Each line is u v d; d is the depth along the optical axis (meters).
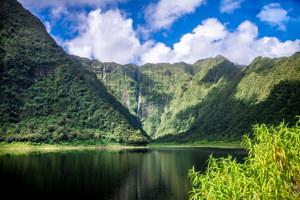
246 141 13.77
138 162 89.50
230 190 12.14
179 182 54.75
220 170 14.20
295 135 11.89
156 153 137.25
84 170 66.06
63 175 57.84
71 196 41.56
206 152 135.62
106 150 164.62
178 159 99.62
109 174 62.47
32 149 149.12
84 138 188.00
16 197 39.78
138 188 48.75
